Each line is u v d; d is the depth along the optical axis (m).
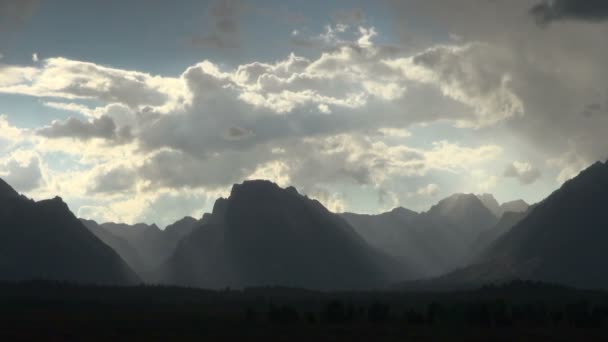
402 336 163.25
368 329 178.00
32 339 151.88
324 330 174.88
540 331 176.25
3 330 168.38
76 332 166.25
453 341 155.00
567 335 167.75
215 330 174.00
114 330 171.75
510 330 178.12
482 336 164.00
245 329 176.62
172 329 175.25
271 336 161.50
